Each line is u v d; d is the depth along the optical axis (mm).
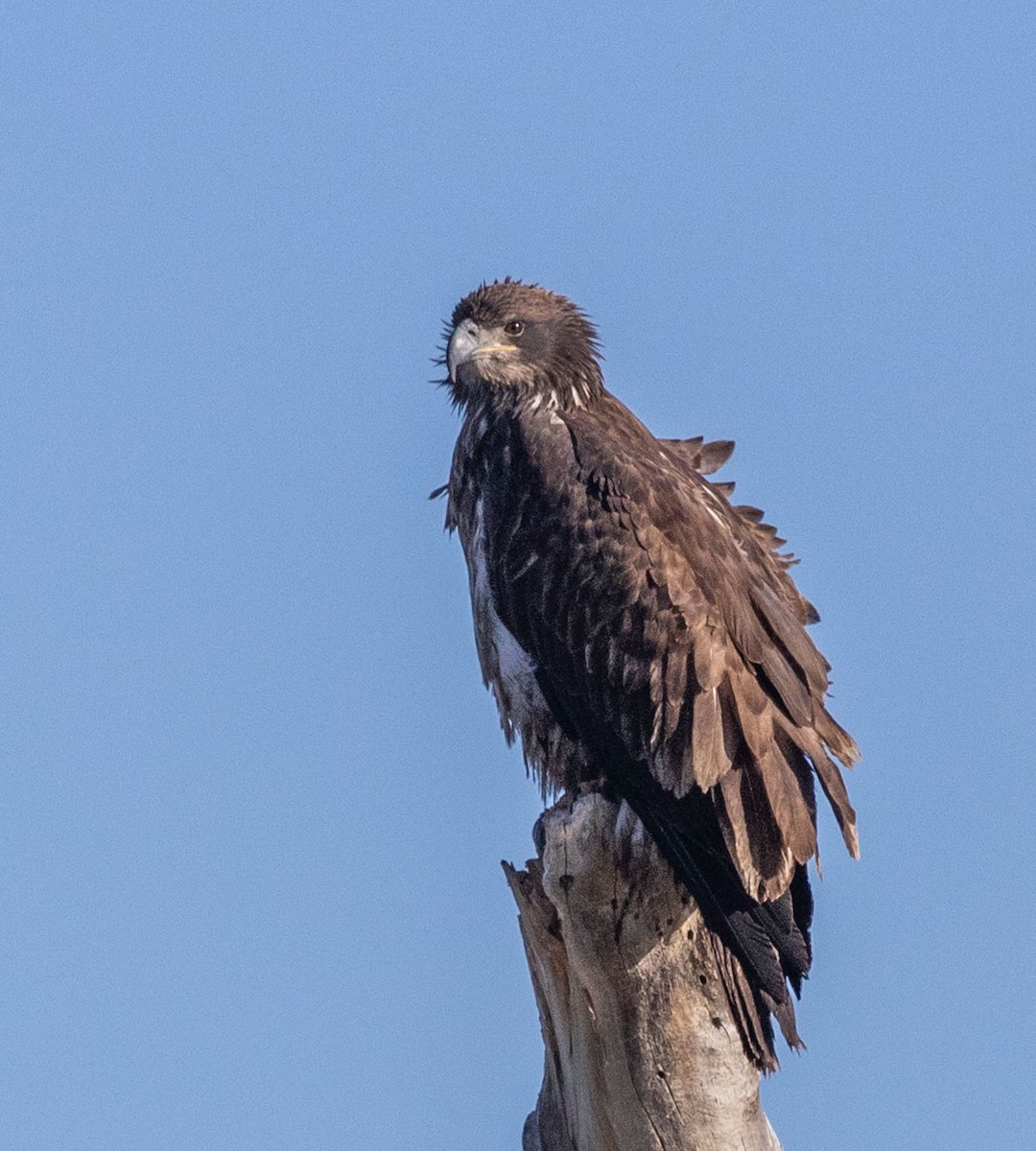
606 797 13172
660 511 13750
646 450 14797
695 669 12883
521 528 14258
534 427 14797
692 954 11680
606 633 13453
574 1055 11758
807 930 12281
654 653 13133
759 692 12812
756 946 11680
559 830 11617
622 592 13453
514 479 14523
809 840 12094
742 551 14172
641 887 11875
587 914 11547
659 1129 11555
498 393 15414
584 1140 11867
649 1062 11523
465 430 15633
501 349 15367
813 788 12484
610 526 13742
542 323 15523
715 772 12258
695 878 12055
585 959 11562
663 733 12820
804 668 13234
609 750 13258
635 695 13188
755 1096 11680
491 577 14539
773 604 13594
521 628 14234
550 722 14367
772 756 12391
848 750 13062
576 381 15586
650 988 11539
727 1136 11531
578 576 13742
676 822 12414
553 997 11812
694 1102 11516
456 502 15617
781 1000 11570
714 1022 11570
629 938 11547
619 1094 11617
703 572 13438
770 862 11914
